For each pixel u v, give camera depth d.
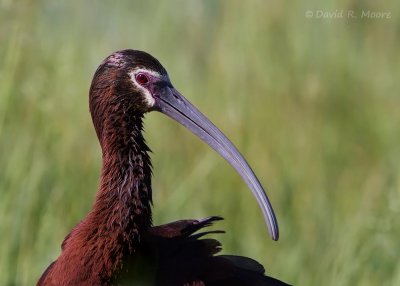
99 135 11.01
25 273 12.67
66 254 10.67
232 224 14.12
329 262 13.59
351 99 16.97
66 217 13.24
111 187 10.78
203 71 16.83
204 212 13.98
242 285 10.77
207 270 10.63
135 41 16.69
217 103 15.78
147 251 10.67
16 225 12.94
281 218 14.44
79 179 13.68
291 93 16.22
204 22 17.28
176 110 10.95
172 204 13.91
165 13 16.98
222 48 16.66
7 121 13.71
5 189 13.13
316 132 15.80
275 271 13.77
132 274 10.63
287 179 14.93
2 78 13.62
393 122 16.72
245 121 15.40
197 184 14.11
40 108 13.88
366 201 14.70
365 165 15.95
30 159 13.44
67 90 14.38
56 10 15.58
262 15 17.06
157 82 10.90
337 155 15.91
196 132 10.94
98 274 10.58
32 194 13.16
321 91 16.45
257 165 14.98
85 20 16.14
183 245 10.77
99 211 10.72
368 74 17.77
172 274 10.53
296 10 17.41
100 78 10.91
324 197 14.83
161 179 14.43
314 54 17.30
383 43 18.34
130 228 10.66
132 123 10.91
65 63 14.58
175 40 17.00
